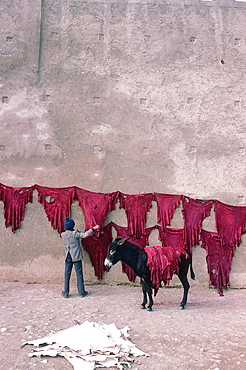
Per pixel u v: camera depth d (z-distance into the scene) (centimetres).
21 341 486
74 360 430
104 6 914
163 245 841
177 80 906
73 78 886
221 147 898
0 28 883
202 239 855
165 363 438
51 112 873
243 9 930
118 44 905
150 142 884
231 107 913
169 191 873
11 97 869
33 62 879
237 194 889
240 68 921
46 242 833
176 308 688
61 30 898
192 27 922
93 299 726
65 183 856
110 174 867
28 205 839
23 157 855
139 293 786
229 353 473
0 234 829
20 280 824
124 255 668
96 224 830
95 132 876
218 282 841
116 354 449
